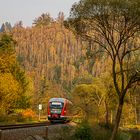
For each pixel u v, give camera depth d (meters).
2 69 64.19
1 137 25.23
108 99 73.19
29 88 92.00
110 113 86.81
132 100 80.62
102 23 42.03
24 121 68.94
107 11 40.66
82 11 41.97
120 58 46.31
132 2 39.16
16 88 64.25
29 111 90.06
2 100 63.75
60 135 36.22
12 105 70.25
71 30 44.84
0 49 68.81
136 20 40.53
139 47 43.53
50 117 72.12
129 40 44.50
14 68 76.00
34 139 29.02
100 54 46.75
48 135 35.09
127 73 45.34
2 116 65.00
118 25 42.09
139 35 43.38
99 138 42.94
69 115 77.25
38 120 77.31
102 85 82.62
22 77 81.12
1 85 62.16
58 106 72.31
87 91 97.12
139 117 109.81
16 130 30.22
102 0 40.09
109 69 69.69
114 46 42.81
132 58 46.62
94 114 94.00
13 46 73.88
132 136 61.00
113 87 70.31
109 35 44.84
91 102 97.06
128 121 106.56
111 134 46.72
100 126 52.59
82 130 39.50
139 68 44.34
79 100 97.44
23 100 81.25
